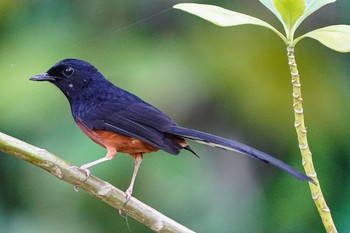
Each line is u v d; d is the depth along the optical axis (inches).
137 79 460.8
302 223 480.1
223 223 472.4
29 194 477.7
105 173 445.7
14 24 475.8
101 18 485.7
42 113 450.6
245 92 481.1
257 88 480.4
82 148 442.6
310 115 487.5
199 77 476.1
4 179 481.7
